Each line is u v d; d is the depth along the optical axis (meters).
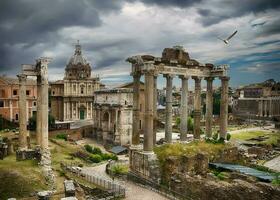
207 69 52.06
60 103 120.25
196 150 45.41
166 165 41.41
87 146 80.56
